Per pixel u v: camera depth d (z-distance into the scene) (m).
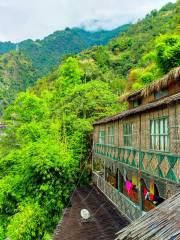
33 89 92.69
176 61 32.88
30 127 29.30
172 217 6.94
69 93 38.97
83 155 29.77
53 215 19.45
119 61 95.31
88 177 29.12
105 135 23.47
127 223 15.85
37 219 18.72
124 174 17.92
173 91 14.84
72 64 51.59
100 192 23.70
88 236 14.45
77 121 31.19
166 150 11.91
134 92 19.03
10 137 36.19
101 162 25.33
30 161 20.03
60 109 35.50
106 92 35.03
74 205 20.03
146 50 92.38
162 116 12.23
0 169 24.39
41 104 38.78
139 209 14.40
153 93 17.38
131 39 110.19
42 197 19.69
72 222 16.61
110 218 16.84
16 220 18.50
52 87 74.31
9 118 38.94
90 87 35.84
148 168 13.70
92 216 17.38
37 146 20.89
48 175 19.53
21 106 38.22
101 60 86.75
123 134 17.98
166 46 34.09
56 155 20.36
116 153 19.66
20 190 20.38
